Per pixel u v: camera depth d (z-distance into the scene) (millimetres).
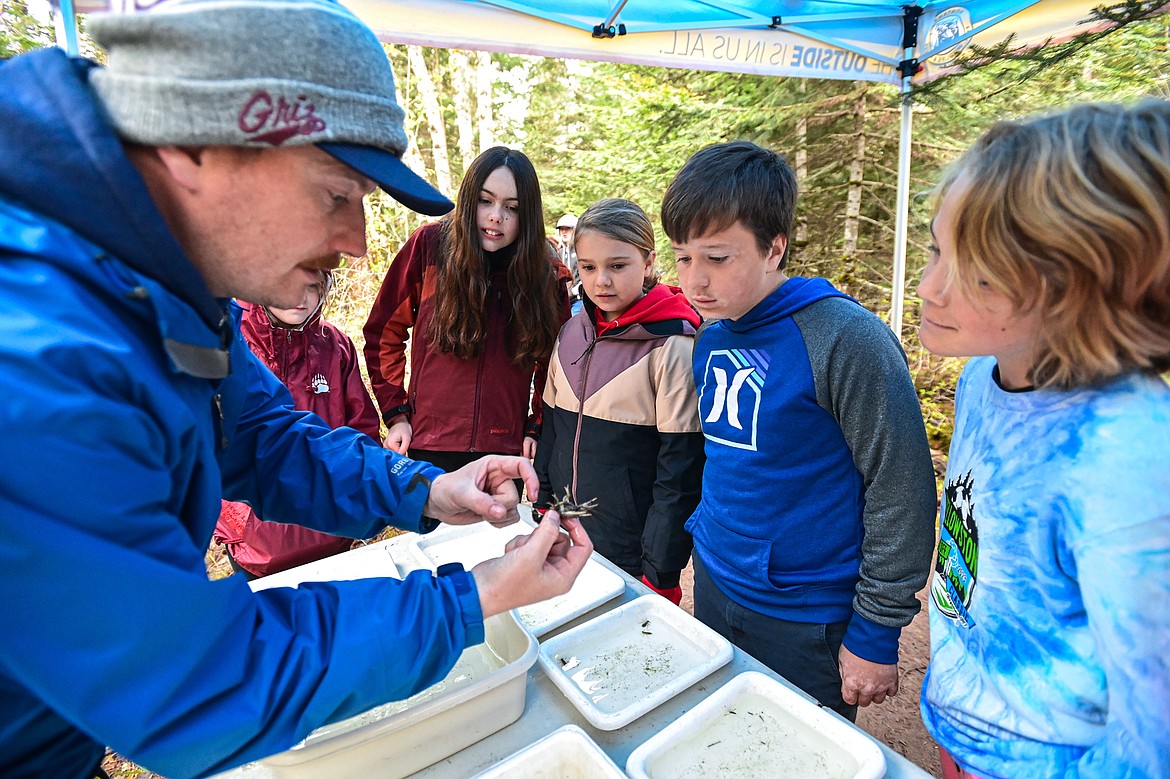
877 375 1246
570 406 2219
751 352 1444
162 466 601
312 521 1121
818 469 1377
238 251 697
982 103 4852
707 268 1396
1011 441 867
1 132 573
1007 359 902
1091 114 746
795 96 5742
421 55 9234
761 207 1333
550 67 11930
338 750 890
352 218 756
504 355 2480
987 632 922
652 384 2014
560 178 8914
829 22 3439
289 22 603
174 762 573
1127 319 717
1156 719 669
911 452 1234
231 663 592
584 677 1160
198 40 576
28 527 480
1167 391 720
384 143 692
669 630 1281
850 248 6156
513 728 1049
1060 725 825
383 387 2678
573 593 1444
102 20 588
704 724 1005
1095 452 736
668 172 6031
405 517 1105
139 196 598
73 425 501
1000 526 881
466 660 1300
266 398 1105
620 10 2902
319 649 644
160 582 539
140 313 601
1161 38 3721
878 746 926
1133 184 670
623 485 2102
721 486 1554
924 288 918
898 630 1291
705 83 5977
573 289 3932
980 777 922
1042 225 723
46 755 664
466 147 10031
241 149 626
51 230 559
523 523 1663
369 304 6512
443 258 2398
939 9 3469
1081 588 740
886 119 5871
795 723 1012
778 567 1450
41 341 502
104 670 522
